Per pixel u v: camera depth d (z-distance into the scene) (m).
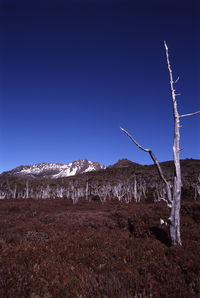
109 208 24.25
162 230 8.00
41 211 21.25
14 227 10.77
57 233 9.29
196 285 3.99
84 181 77.12
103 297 3.64
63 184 76.00
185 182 38.62
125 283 4.03
